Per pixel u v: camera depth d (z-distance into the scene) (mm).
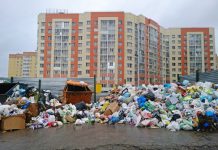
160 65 95500
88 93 14992
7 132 8664
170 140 6922
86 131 8672
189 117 9445
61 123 10617
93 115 11742
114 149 6035
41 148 6121
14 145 6473
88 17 80938
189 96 11711
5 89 14078
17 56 138250
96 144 6445
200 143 6551
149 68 88625
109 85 78562
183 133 8188
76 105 13164
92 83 16844
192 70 99000
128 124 10625
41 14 82500
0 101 12281
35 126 9609
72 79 16922
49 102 13148
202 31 99688
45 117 10609
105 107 12586
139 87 14727
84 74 79562
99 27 80500
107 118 11266
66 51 80750
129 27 81500
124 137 7387
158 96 12234
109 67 79250
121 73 79312
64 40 81000
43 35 81688
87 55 80062
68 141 6875
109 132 8391
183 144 6430
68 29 81188
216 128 8836
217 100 10953
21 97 12273
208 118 8797
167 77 99625
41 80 16609
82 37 80812
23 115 9461
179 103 11078
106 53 79875
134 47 82438
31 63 131375
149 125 9758
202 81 15328
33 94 13219
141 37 85750
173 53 100312
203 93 11859
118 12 81062
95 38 80375
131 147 6176
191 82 16047
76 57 80438
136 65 82688
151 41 90500
